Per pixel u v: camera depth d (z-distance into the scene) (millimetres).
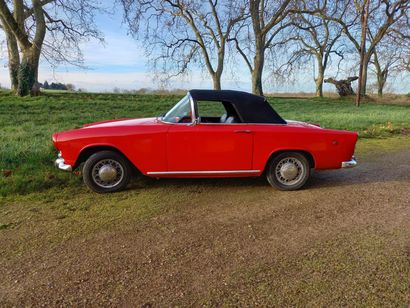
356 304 2668
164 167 5137
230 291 2836
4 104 19797
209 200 5031
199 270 3146
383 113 20578
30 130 10461
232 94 5391
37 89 25516
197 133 5094
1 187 5184
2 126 11648
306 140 5328
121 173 5230
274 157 5398
